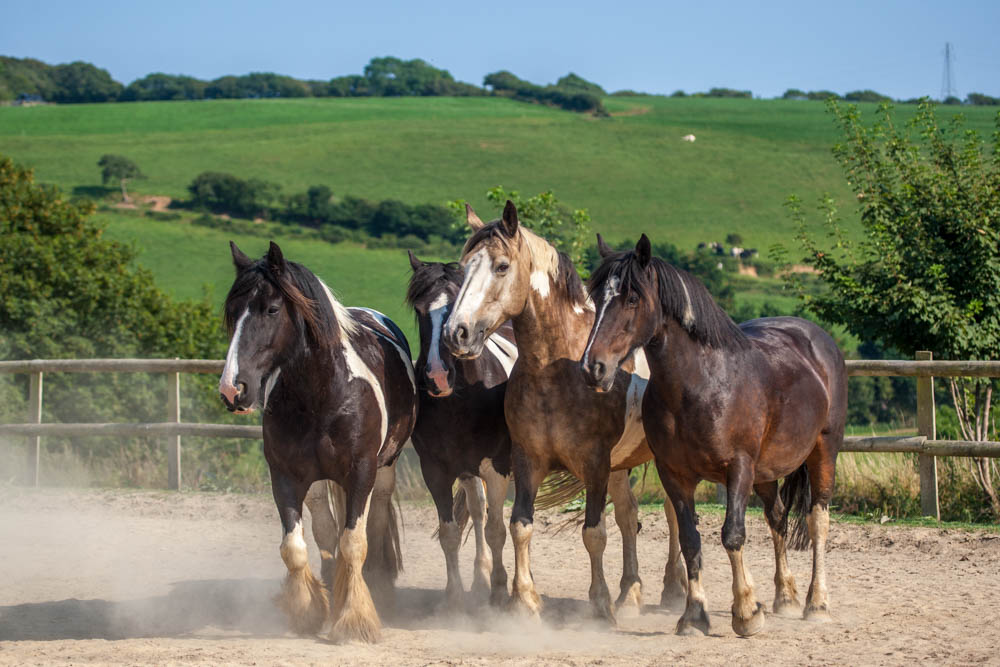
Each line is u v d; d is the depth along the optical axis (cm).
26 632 742
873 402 3941
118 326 2494
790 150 11244
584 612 810
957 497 1177
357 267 7669
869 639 677
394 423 793
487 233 721
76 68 17938
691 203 9412
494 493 838
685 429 695
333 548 789
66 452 1681
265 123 13325
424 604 859
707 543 1086
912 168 1509
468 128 12725
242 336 675
